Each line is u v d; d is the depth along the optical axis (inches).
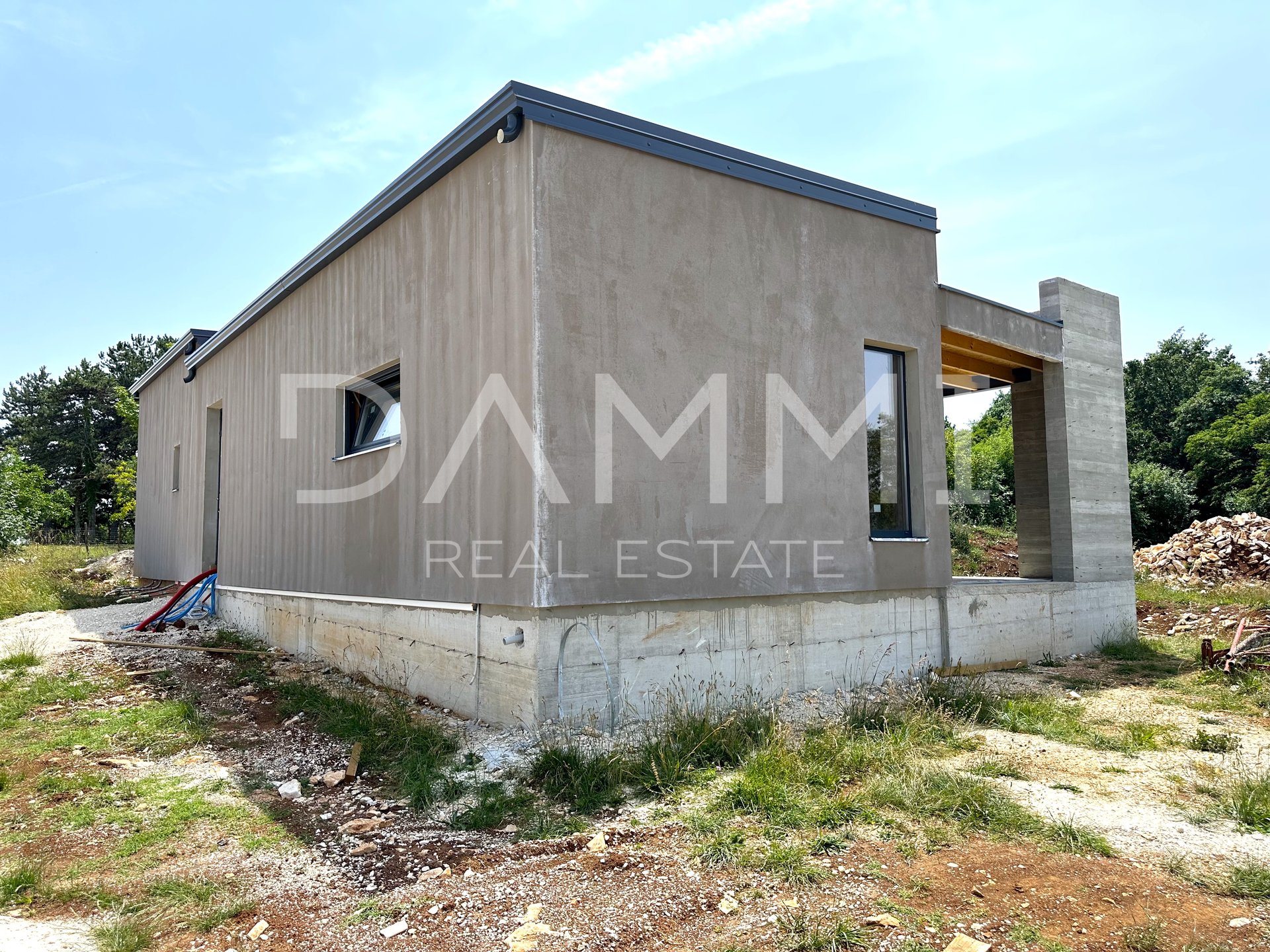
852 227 276.5
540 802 156.8
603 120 215.6
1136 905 110.0
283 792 166.7
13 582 514.9
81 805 160.1
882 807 149.7
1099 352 392.8
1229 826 141.8
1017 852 129.5
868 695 246.2
